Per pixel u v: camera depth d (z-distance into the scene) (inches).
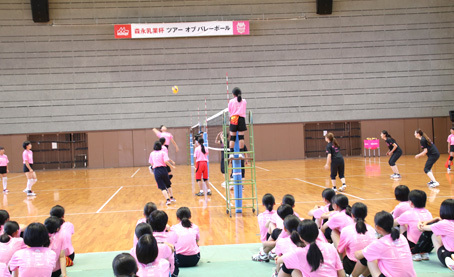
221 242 242.5
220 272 183.8
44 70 925.2
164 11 943.7
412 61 986.7
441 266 182.1
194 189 491.5
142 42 944.3
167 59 949.2
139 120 946.7
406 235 197.5
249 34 959.0
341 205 179.3
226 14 956.0
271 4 961.5
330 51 973.8
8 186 602.9
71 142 955.3
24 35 918.4
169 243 168.4
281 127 967.6
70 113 933.8
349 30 976.3
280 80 967.6
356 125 998.4
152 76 947.3
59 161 953.5
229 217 316.5
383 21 979.9
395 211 204.5
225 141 329.4
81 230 289.0
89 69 935.0
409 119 983.6
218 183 548.4
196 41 952.3
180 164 955.3
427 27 987.3
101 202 415.2
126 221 316.5
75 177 720.3
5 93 916.0
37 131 925.2
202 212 339.6
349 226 165.2
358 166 702.5
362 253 149.2
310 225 131.2
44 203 418.9
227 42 957.8
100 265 202.4
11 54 916.6
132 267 108.7
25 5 915.4
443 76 991.6
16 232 174.6
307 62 971.3
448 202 172.2
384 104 983.0
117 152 944.3
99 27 933.8
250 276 176.7
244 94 960.9
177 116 952.3
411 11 983.0
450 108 991.0
